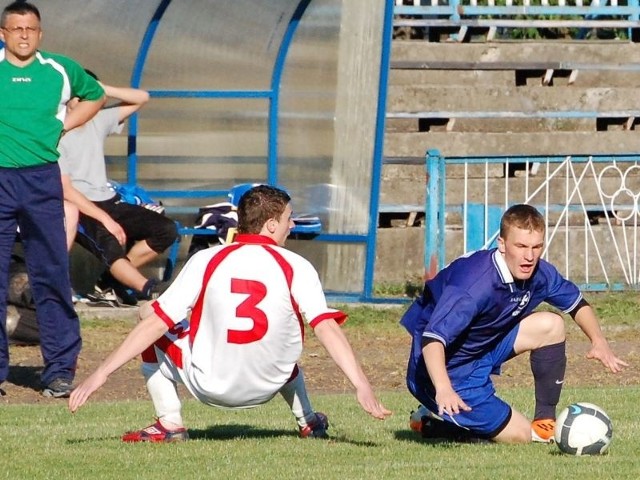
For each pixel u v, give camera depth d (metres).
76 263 45.59
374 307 45.50
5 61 29.70
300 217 46.00
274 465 20.77
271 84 46.72
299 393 23.75
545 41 63.91
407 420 26.72
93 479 19.64
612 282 50.38
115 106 42.28
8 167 29.66
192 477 19.70
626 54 62.94
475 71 60.22
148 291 41.31
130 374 34.97
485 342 22.84
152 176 47.75
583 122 59.97
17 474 20.09
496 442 23.52
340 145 46.03
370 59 45.19
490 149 56.56
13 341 38.28
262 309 21.11
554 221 53.97
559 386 23.58
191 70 46.88
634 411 27.70
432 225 45.53
